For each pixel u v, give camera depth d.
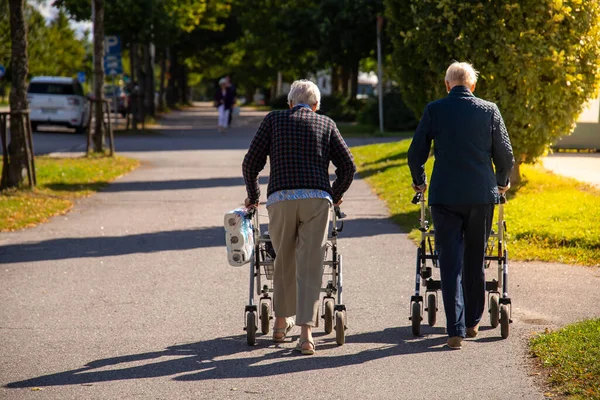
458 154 19.11
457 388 16.33
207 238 35.03
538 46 39.56
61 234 36.50
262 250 20.70
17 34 49.06
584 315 21.69
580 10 39.78
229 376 17.36
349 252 31.28
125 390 16.55
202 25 181.75
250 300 19.72
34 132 108.69
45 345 19.86
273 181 19.05
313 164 19.03
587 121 67.81
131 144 89.50
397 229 36.22
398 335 20.39
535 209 36.81
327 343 19.78
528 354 18.39
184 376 17.38
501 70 40.16
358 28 129.12
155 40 110.56
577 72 40.12
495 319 20.64
